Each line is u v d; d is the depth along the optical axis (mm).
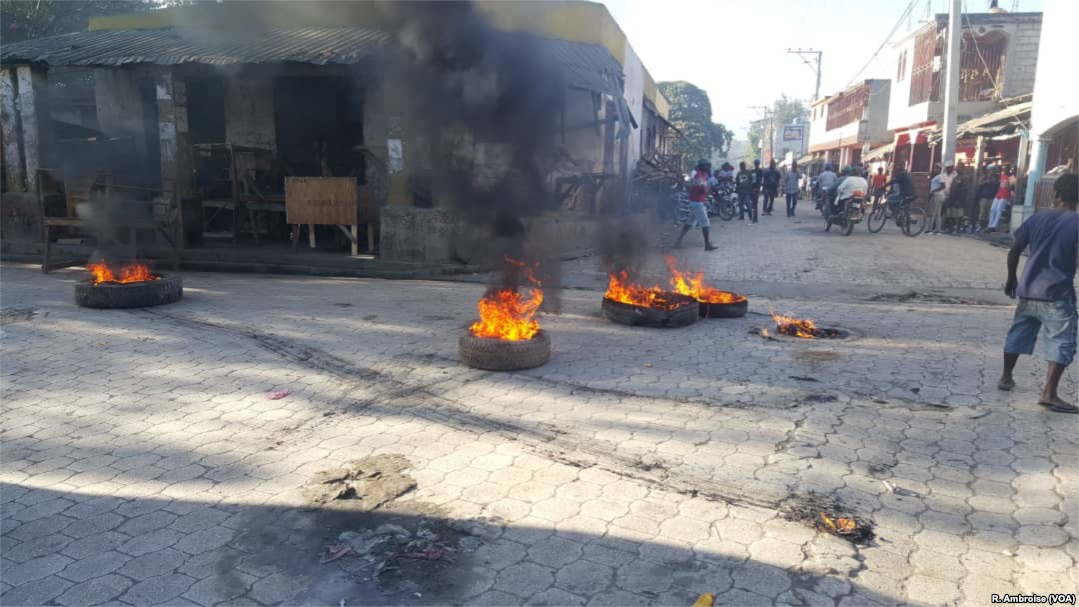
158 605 2643
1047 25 15281
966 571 2850
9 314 7438
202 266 11227
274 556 2963
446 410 4680
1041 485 3568
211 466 3805
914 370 5594
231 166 12117
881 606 2633
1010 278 4879
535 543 3051
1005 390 5059
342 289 9469
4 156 12938
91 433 4266
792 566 2883
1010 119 17844
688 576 2818
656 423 4434
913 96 26594
